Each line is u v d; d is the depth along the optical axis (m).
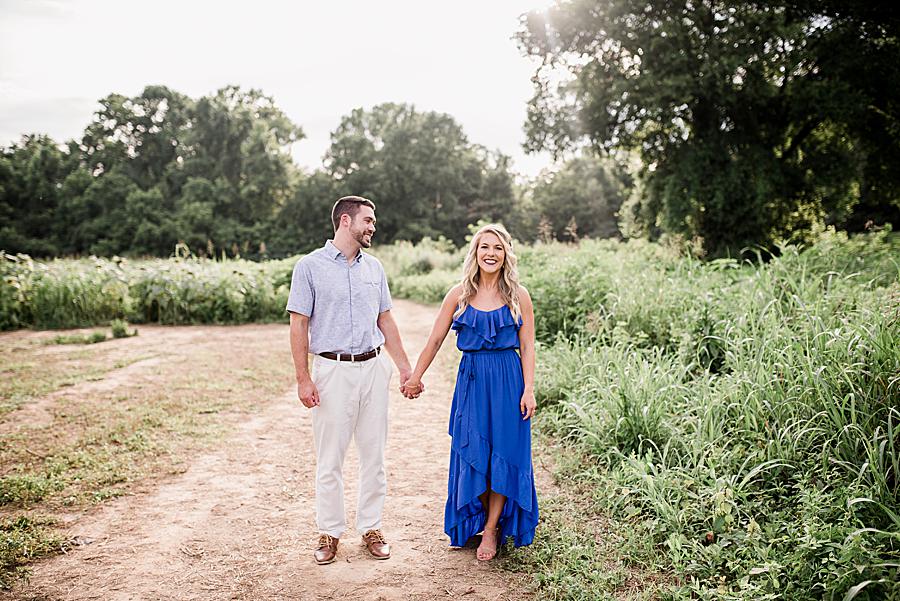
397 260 27.81
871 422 3.78
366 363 3.40
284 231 53.56
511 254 3.53
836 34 17.47
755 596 2.86
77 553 3.58
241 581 3.27
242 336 12.16
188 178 54.56
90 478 4.66
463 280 3.56
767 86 17.69
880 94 17.94
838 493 3.35
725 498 3.42
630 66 19.28
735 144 19.17
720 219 18.75
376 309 3.49
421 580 3.26
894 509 3.18
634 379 5.12
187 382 7.85
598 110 19.64
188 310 14.30
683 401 4.99
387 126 57.47
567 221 52.19
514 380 3.48
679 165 19.41
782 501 3.63
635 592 3.09
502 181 59.41
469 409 3.45
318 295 3.33
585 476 4.50
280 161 56.97
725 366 5.50
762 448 3.99
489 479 3.46
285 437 5.79
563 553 3.44
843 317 5.02
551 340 8.41
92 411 6.45
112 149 60.62
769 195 18.61
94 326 13.69
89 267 15.45
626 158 24.48
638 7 18.55
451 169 56.19
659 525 3.61
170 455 5.24
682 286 7.77
